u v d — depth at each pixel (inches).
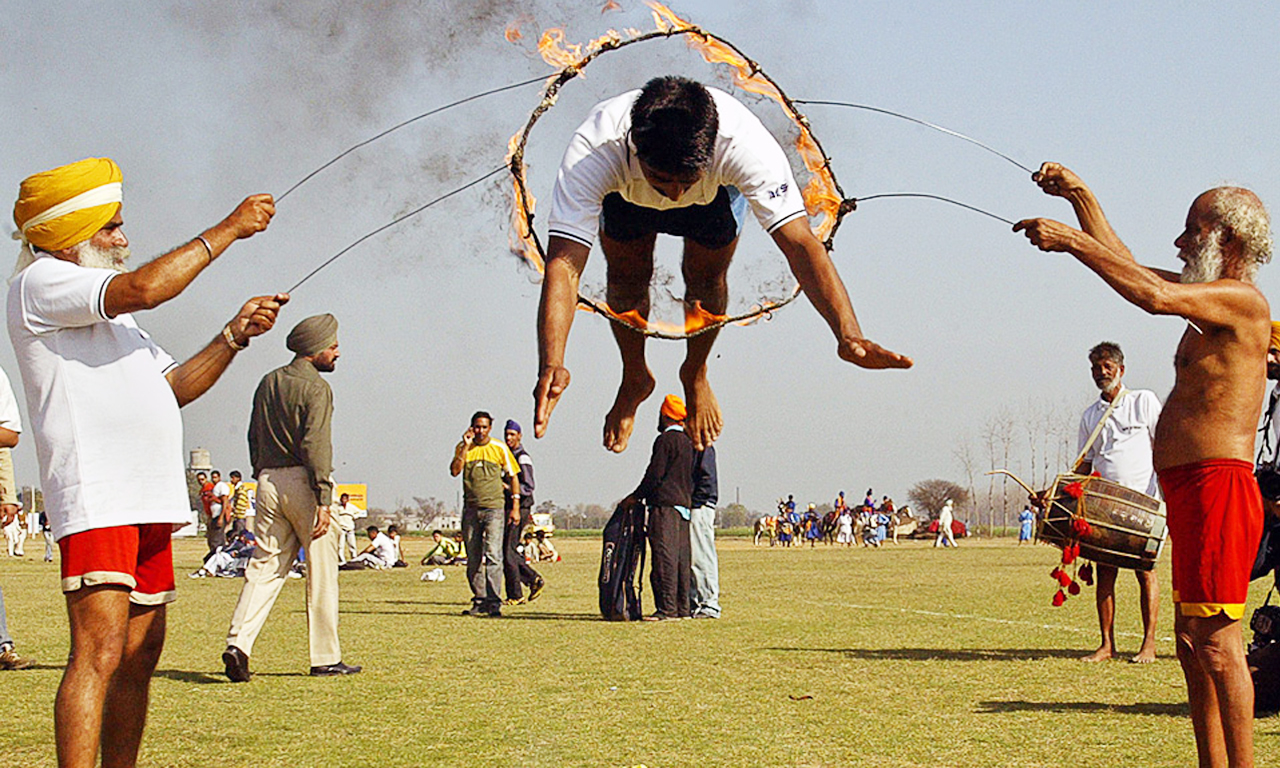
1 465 301.9
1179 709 226.5
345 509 850.8
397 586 617.9
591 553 1165.7
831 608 453.4
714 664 291.0
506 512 469.1
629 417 197.9
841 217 180.2
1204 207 173.2
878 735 204.4
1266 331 168.1
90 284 152.8
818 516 1785.2
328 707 234.4
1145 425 291.6
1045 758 186.5
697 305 188.1
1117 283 161.2
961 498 2578.7
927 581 629.3
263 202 161.5
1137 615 413.4
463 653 314.7
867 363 144.7
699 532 418.3
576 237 159.6
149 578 164.9
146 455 159.2
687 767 182.7
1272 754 190.4
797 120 179.8
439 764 186.1
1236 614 163.2
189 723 218.7
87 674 152.2
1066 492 269.9
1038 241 163.2
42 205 158.9
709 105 156.6
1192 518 166.6
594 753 192.5
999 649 317.4
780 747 195.6
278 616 427.8
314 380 274.4
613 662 295.7
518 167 172.1
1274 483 215.5
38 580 639.1
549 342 153.7
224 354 173.8
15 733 208.1
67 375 156.1
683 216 176.2
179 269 153.2
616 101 165.2
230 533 715.4
